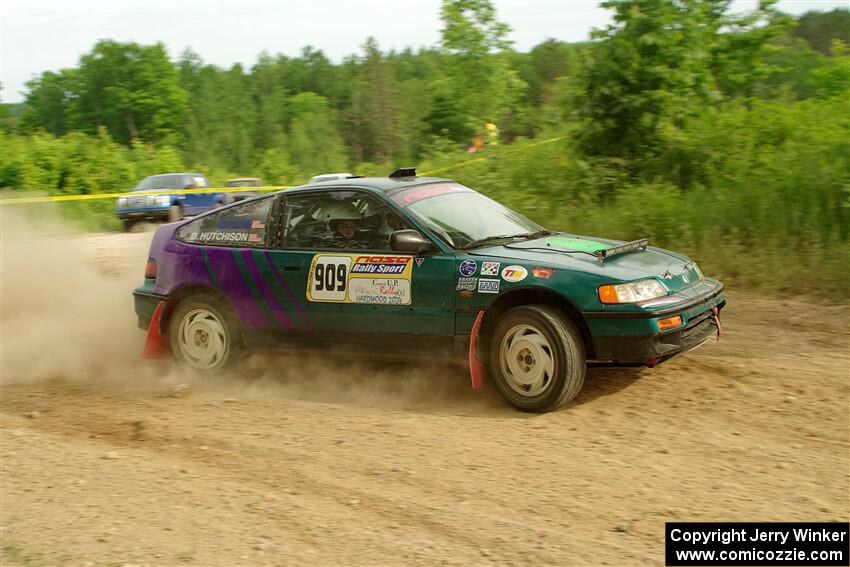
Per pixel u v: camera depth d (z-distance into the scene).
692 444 4.84
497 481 4.46
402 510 4.18
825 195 9.97
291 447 5.18
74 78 82.69
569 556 3.62
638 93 13.05
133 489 4.65
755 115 12.76
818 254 9.11
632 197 11.56
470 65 31.33
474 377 5.71
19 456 5.29
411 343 6.00
